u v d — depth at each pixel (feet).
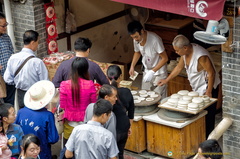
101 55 30.94
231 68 19.44
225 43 19.11
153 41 23.62
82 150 16.52
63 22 27.73
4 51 23.52
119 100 18.49
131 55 33.55
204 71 22.22
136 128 21.56
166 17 30.91
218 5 16.94
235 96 19.75
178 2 17.90
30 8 24.40
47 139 19.35
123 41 32.58
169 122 20.68
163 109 21.84
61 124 20.58
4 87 22.75
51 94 19.26
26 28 25.05
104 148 16.47
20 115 19.25
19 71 21.50
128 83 23.35
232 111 20.08
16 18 25.14
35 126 18.97
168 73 25.93
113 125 17.93
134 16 29.55
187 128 20.95
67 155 16.94
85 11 29.04
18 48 25.85
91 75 20.07
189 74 22.57
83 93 18.89
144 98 21.81
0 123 17.70
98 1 29.76
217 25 17.85
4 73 23.00
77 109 19.17
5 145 17.70
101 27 30.48
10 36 25.26
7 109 17.74
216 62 25.43
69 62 20.26
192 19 30.91
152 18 31.35
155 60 24.35
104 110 16.33
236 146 20.48
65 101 19.26
